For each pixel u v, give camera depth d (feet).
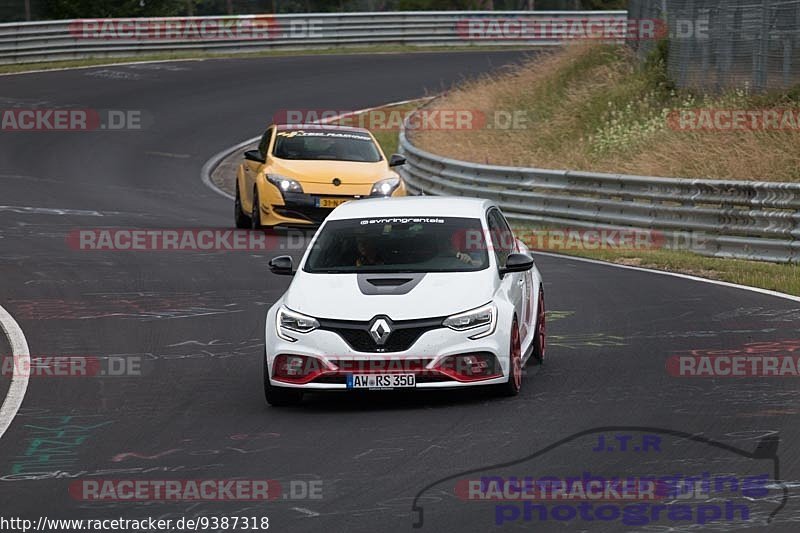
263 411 110.63
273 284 188.34
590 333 144.25
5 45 516.73
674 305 163.02
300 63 538.88
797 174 279.49
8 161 362.33
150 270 203.10
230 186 347.56
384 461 90.84
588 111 385.09
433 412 107.55
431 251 119.24
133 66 522.88
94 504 81.87
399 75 514.27
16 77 492.54
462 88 458.91
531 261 118.42
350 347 108.68
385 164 255.09
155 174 354.33
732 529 72.49
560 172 262.67
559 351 134.41
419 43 588.50
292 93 474.49
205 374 127.75
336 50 575.79
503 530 73.82
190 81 493.77
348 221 125.90
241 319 159.12
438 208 126.82
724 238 219.00
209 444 98.22
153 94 468.75
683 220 230.89
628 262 215.31
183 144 398.42
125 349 141.28
